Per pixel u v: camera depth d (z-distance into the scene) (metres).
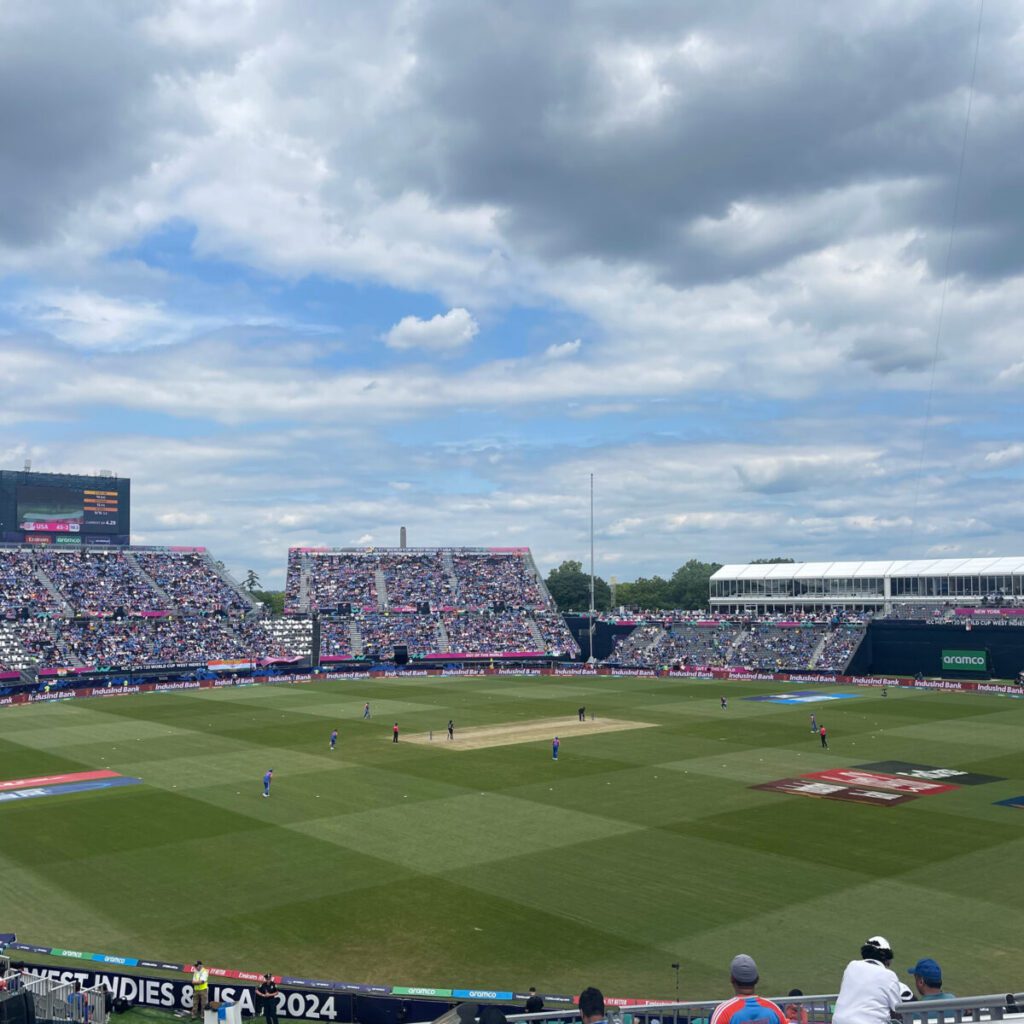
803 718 97.06
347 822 53.59
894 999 9.41
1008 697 116.56
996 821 53.22
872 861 45.50
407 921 37.72
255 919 38.12
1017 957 33.47
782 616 165.50
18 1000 24.75
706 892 41.00
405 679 145.00
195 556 169.50
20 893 41.69
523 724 93.50
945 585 160.50
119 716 101.31
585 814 55.22
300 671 148.50
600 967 33.12
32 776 68.12
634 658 161.25
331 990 30.25
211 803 58.59
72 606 144.25
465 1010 14.59
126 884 42.84
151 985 31.56
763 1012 8.69
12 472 158.00
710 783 64.12
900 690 125.19
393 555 185.00
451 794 60.91
